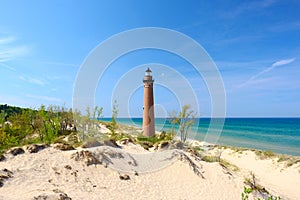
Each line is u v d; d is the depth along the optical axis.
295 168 23.25
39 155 14.53
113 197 12.02
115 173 14.50
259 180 19.67
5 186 10.70
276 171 23.78
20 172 12.22
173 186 14.62
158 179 15.07
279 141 46.78
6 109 38.06
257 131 68.88
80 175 13.42
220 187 15.25
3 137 19.09
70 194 11.18
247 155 29.12
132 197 12.48
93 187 12.66
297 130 71.75
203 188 14.80
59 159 14.49
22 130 24.08
